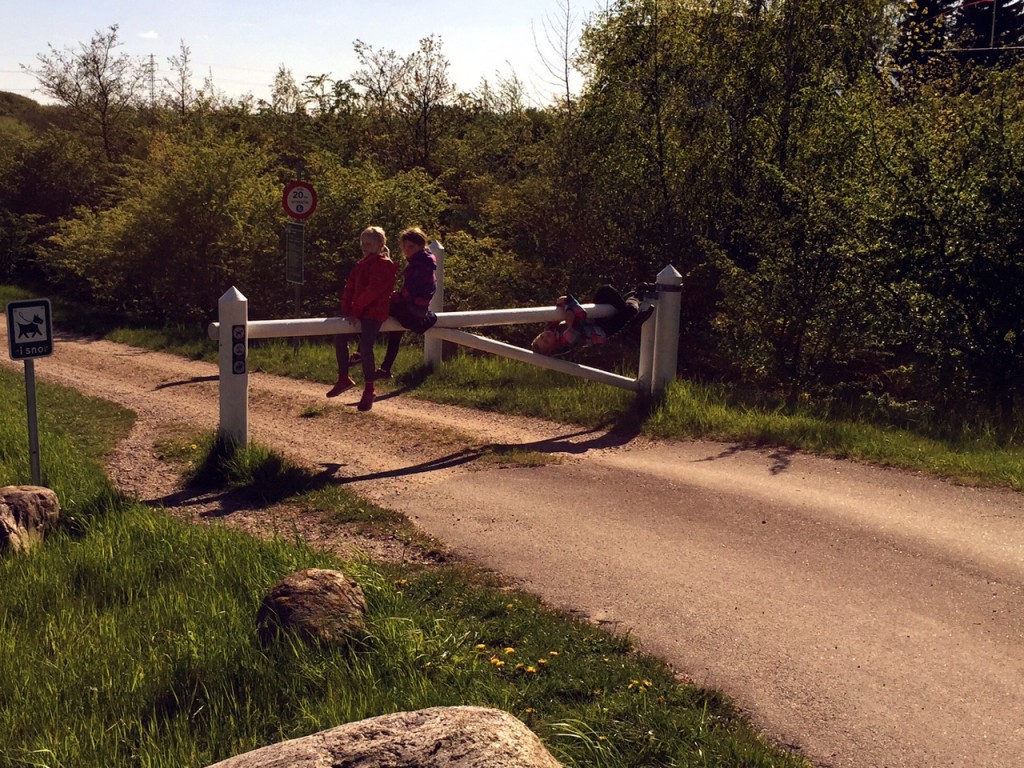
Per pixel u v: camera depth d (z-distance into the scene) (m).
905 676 4.20
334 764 2.52
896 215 10.82
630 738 3.65
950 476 7.07
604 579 5.37
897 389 12.46
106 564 5.66
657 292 9.48
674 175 15.84
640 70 15.69
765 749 3.55
